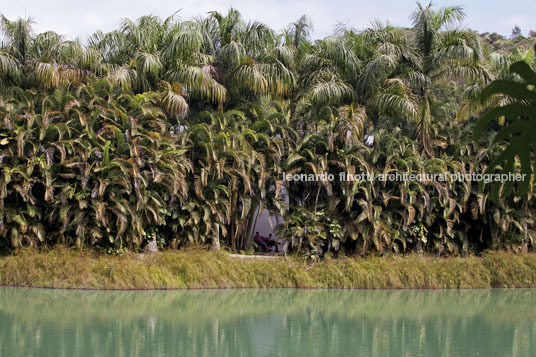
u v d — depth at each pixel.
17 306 9.76
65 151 13.73
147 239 14.75
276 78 15.80
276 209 15.86
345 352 7.14
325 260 14.66
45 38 15.62
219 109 15.98
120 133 13.98
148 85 15.41
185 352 6.92
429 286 13.83
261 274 13.47
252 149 15.43
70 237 13.67
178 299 11.11
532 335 8.50
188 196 15.23
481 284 14.19
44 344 7.07
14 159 13.72
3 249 13.87
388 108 16.08
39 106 14.66
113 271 12.26
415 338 8.13
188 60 15.50
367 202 15.70
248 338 7.85
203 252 13.95
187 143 15.34
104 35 16.14
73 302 10.30
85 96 14.70
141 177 13.94
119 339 7.50
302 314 9.96
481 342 7.93
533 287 14.50
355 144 15.92
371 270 13.87
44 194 14.00
